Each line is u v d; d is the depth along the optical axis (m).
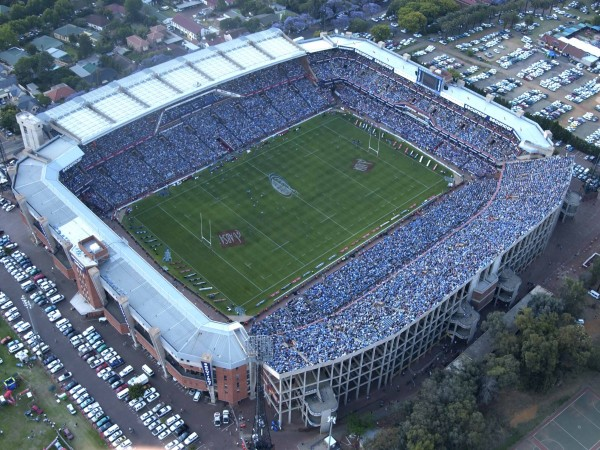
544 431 181.88
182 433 177.88
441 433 166.38
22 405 184.50
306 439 177.62
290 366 173.12
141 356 199.75
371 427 176.38
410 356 196.38
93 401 186.12
